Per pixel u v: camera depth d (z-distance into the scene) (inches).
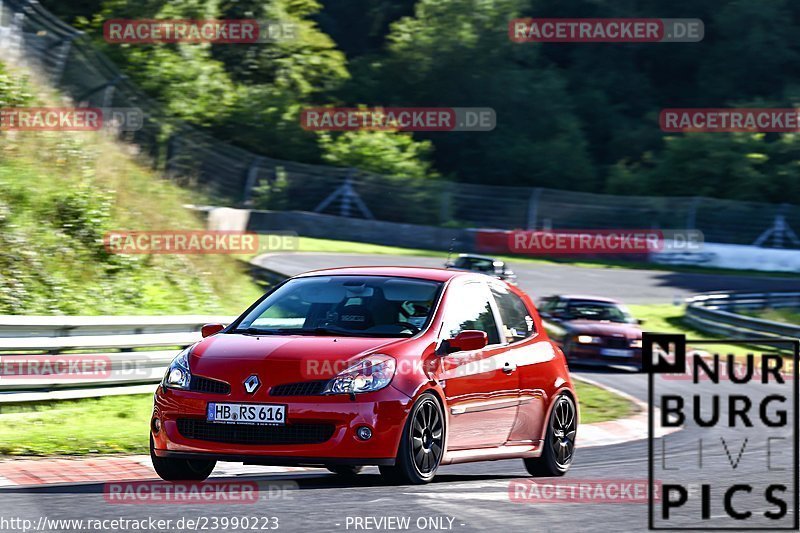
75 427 1429.6
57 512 827.4
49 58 4439.0
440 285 1152.2
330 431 981.2
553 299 3302.2
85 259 2281.0
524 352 1226.6
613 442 1776.6
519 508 898.1
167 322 1776.6
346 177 6879.9
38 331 1531.7
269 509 845.8
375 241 6358.3
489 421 1136.2
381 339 1054.4
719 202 7194.9
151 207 2883.9
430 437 1043.3
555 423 1266.0
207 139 6117.1
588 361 2947.8
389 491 965.2
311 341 1045.2
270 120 7140.8
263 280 2977.4
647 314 4549.7
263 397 987.9
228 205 5620.1
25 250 2138.3
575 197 7204.7
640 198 7229.3
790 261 6663.4
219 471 1189.7
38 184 2369.6
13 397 1473.9
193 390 1013.8
